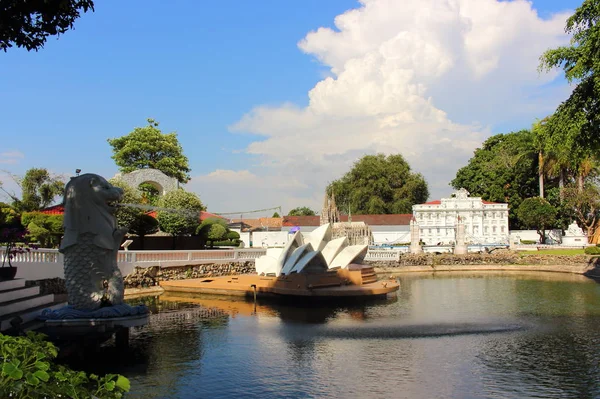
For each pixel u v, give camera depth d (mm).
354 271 26266
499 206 77125
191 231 43219
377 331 16328
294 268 25125
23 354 5184
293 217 78062
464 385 10812
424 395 10195
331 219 58469
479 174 85562
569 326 17156
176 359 12969
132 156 63156
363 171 88250
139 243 37938
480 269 49344
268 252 30812
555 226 71000
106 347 14266
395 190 87188
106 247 13727
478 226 77000
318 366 12297
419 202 89250
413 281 36688
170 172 63188
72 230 13555
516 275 42562
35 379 4688
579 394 10242
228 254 35094
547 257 49562
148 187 50031
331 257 28891
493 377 11352
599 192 60344
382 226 76000
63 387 4941
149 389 10656
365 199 86562
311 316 19547
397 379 11242
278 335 15812
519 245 58875
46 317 13172
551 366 12203
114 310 13461
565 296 26219
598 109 27109
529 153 71188
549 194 70688
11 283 15406
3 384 4633
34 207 42875
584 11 27203
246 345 14492
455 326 17125
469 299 24938
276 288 24234
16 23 12344
